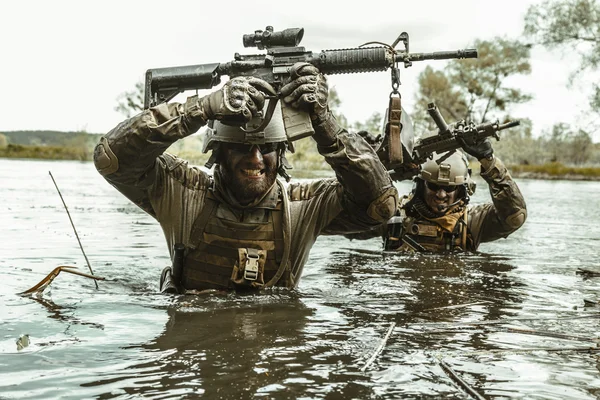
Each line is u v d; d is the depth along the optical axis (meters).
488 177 7.60
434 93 49.41
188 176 5.18
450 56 4.74
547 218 12.37
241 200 4.95
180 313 4.11
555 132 51.75
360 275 5.76
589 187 27.53
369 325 3.87
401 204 7.57
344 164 4.85
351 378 2.91
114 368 2.99
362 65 4.73
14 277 5.28
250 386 2.79
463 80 48.97
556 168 44.53
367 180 4.93
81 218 10.42
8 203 12.47
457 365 3.13
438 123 6.74
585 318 4.15
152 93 4.97
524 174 42.62
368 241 8.55
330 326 3.83
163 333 3.60
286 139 4.88
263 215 5.02
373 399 2.67
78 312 4.07
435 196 7.39
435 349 3.39
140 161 4.75
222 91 4.53
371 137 6.16
